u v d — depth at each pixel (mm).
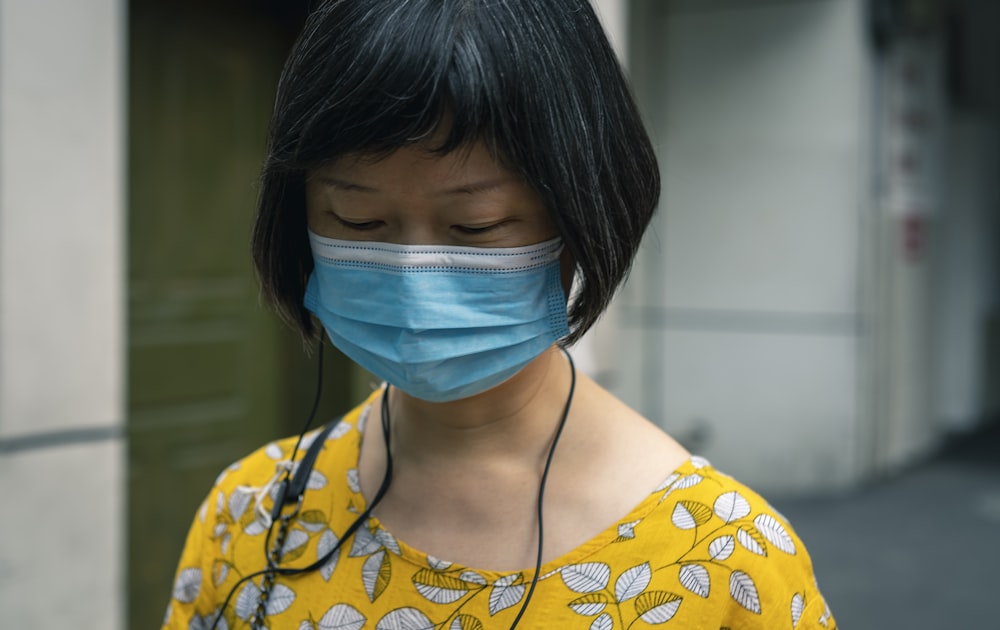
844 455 6086
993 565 5031
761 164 6051
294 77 865
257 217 975
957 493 6348
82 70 2469
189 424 3354
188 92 3281
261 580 1025
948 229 8086
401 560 952
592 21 885
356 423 1096
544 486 934
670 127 6223
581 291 922
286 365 3680
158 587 3275
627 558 900
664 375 6348
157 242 3215
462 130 793
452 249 876
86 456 2523
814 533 5492
